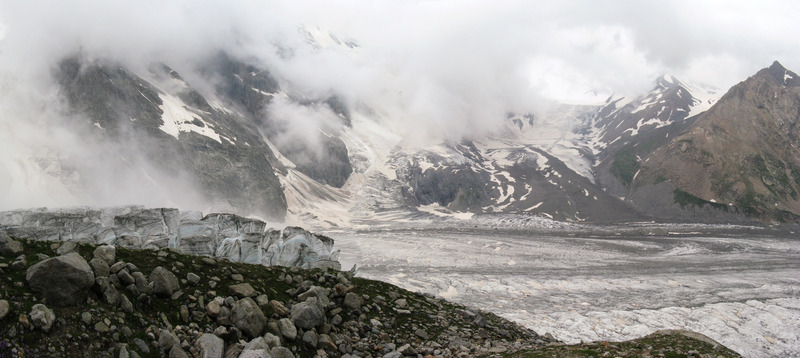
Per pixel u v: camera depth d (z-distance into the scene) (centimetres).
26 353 1302
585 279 8956
